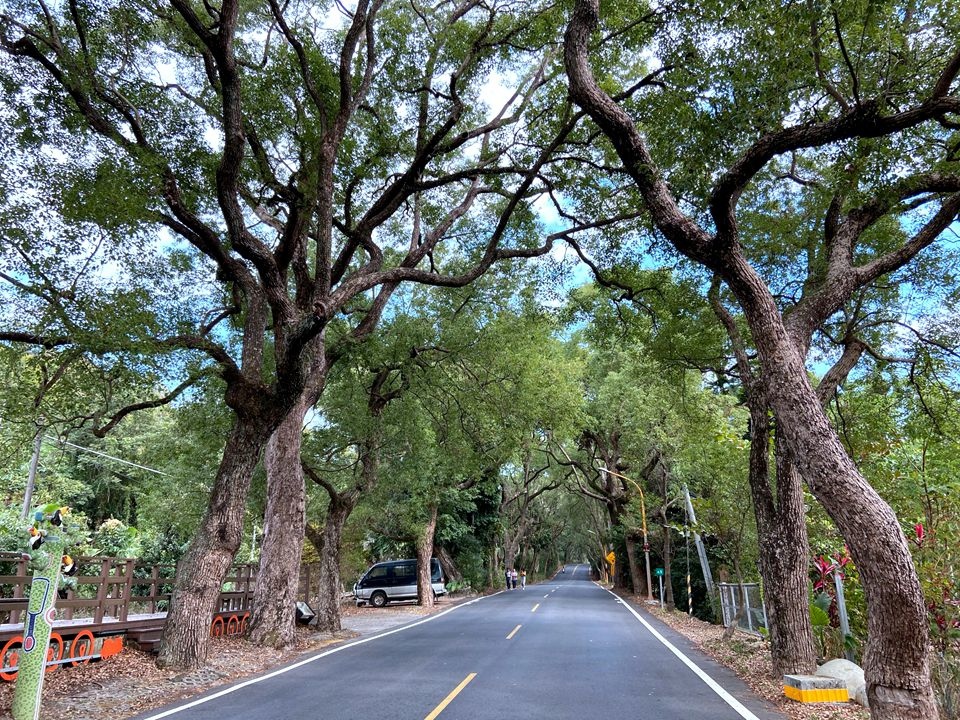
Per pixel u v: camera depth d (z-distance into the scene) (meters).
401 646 14.83
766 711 8.18
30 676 7.10
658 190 8.40
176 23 12.01
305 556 29.05
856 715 7.90
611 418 31.92
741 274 7.89
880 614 6.14
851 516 6.47
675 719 7.73
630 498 34.91
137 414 38.94
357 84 14.45
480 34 14.45
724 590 18.84
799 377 7.33
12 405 11.05
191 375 11.53
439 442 22.34
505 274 19.27
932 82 7.73
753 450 11.20
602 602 32.84
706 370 15.30
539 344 22.52
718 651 13.78
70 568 7.79
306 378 12.40
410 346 18.73
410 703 8.56
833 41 9.18
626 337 17.50
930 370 12.16
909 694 5.91
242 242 11.66
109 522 21.59
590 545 85.19
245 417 12.27
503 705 8.46
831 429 7.03
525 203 16.61
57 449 34.06
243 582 17.38
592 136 14.30
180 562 11.72
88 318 9.54
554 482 51.91
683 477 24.69
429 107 15.65
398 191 15.37
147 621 13.31
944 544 9.76
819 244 12.34
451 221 18.02
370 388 20.56
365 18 13.39
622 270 15.60
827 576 12.61
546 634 17.16
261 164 13.07
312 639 16.34
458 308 19.88
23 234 9.05
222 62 10.70
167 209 12.09
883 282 12.48
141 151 10.29
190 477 22.53
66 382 10.93
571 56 8.92
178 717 7.75
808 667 9.87
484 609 27.31
